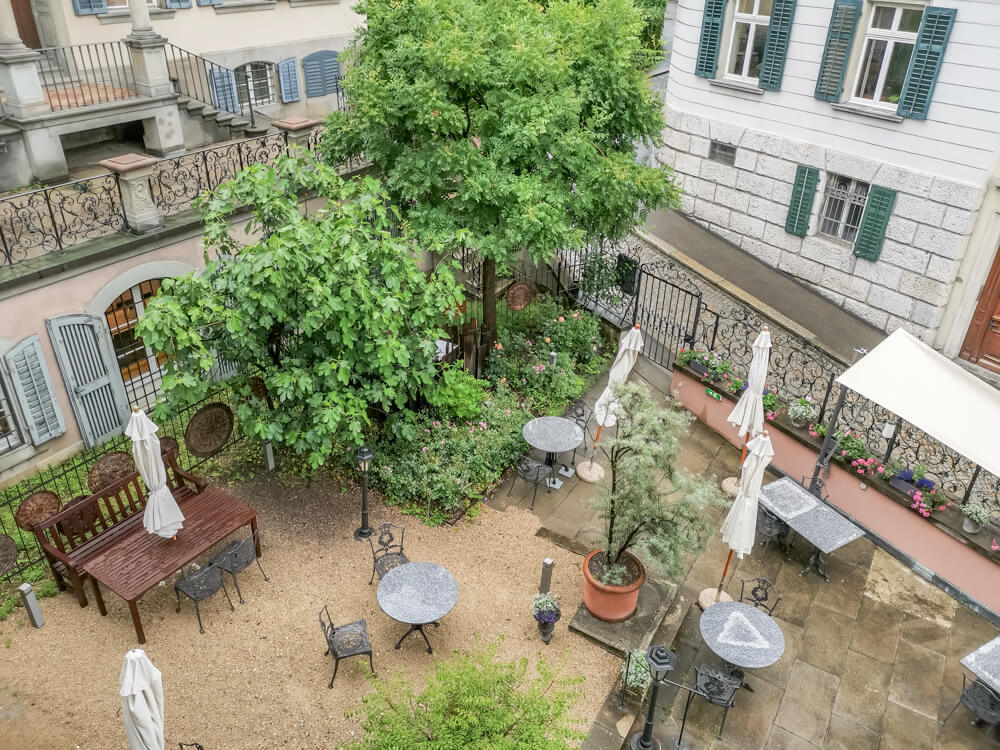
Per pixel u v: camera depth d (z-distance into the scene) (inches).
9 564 320.2
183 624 332.2
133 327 453.4
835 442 424.8
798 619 369.4
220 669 314.0
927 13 459.2
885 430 408.2
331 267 361.1
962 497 406.6
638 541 335.0
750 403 409.4
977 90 457.1
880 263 538.6
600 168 434.6
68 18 504.4
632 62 472.7
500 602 358.6
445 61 382.0
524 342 534.9
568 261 621.0
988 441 349.4
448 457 427.5
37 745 279.7
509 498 426.6
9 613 330.6
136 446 307.3
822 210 567.5
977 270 498.6
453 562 377.4
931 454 439.5
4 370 379.2
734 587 383.9
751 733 316.2
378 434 437.7
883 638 362.0
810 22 520.1
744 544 343.9
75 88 514.6
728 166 614.5
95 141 542.0
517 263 601.0
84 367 414.9
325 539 382.9
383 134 434.0
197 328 358.9
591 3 478.0
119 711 294.4
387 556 362.6
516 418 461.4
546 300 580.7
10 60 430.3
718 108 603.5
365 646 310.3
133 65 502.9
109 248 402.9
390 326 368.2
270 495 406.3
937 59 464.4
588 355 543.8
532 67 398.0
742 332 555.5
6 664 308.7
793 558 404.5
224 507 362.3
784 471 454.6
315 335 377.4
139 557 330.3
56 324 391.9
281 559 369.7
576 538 401.4
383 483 414.9
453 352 482.6
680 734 311.7
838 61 509.7
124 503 380.5
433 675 318.3
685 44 612.1
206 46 581.9
